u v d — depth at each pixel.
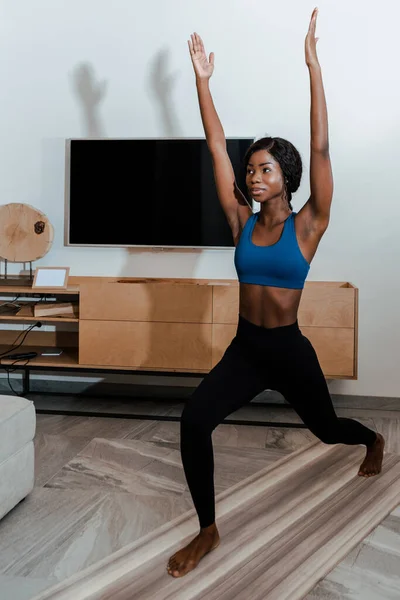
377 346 3.59
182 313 3.27
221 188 2.11
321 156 1.83
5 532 2.10
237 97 3.54
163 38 3.57
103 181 3.59
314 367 2.02
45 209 3.76
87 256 3.75
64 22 3.64
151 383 3.79
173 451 2.91
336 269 3.57
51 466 2.70
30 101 3.72
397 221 3.50
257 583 1.82
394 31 3.40
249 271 1.96
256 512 2.27
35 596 1.74
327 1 3.43
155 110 3.62
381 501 2.37
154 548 2.01
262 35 3.49
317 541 2.06
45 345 3.79
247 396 1.98
